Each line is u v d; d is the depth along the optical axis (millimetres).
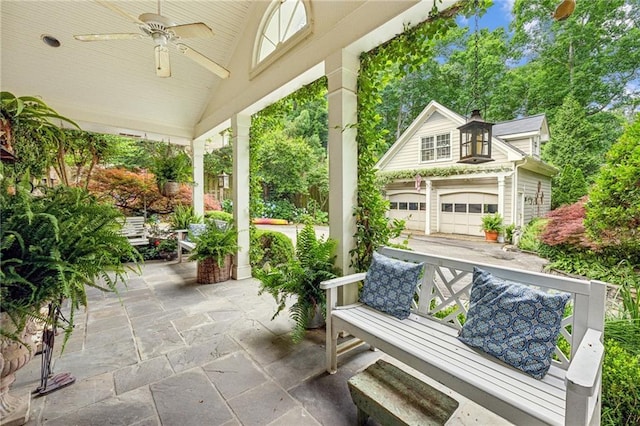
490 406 1092
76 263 1372
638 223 1647
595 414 1066
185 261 4930
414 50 1996
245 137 3936
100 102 4289
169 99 4590
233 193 3971
